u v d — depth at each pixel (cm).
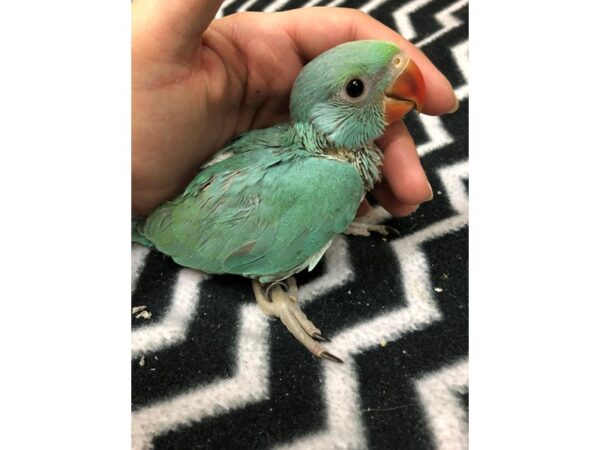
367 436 13
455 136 20
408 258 16
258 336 15
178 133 15
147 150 14
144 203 16
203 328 15
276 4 28
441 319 15
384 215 18
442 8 26
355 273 16
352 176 14
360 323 15
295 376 14
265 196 13
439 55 24
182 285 16
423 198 16
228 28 16
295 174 13
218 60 15
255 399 13
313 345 14
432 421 13
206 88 15
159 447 13
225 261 14
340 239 17
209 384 14
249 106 17
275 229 13
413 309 15
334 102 13
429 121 21
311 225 13
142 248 17
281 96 18
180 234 14
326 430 13
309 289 16
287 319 15
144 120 14
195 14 12
